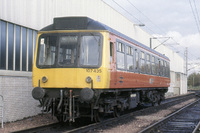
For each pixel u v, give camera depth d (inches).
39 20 504.1
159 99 764.6
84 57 362.0
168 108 710.5
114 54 392.8
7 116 422.0
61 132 339.6
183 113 588.7
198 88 3890.3
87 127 344.8
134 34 1038.4
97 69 355.9
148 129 350.3
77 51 362.6
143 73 546.6
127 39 460.8
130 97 498.6
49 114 510.0
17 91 446.3
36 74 374.9
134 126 399.5
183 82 2144.4
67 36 370.6
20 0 455.8
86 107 372.8
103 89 362.0
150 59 608.1
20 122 420.8
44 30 386.6
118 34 420.8
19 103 450.0
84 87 354.9
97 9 718.5
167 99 1131.3
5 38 433.4
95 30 366.6
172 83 1680.6
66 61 363.9
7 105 423.2
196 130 365.7
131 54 478.0
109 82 367.9
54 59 368.8
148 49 595.8
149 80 591.5
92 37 365.7
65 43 369.4
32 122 419.5
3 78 417.4
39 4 502.6
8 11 429.7
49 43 376.8
